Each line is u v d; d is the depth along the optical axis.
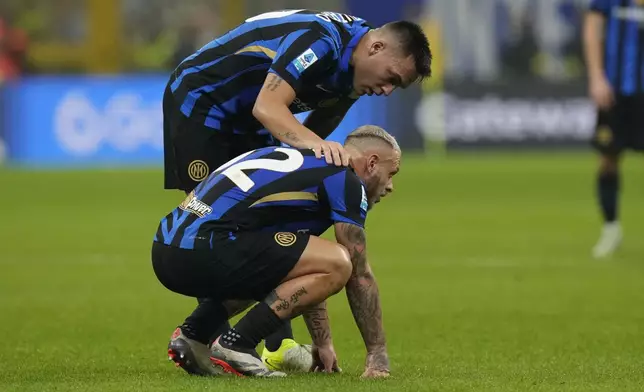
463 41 82.56
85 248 40.94
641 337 23.84
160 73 88.06
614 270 35.22
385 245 41.72
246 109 20.39
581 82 78.25
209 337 18.78
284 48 18.84
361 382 17.73
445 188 63.12
